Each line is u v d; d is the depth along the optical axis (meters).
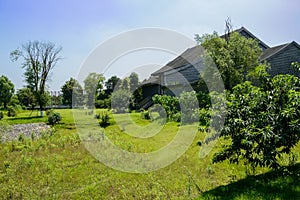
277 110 4.70
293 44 17.97
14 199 4.68
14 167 6.57
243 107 4.80
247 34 21.52
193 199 4.21
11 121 20.38
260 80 5.21
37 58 32.25
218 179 5.26
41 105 29.45
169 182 5.25
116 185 5.22
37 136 12.05
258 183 4.51
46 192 4.94
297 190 4.00
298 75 17.55
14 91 44.16
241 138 4.77
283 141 4.38
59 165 6.65
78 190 5.00
